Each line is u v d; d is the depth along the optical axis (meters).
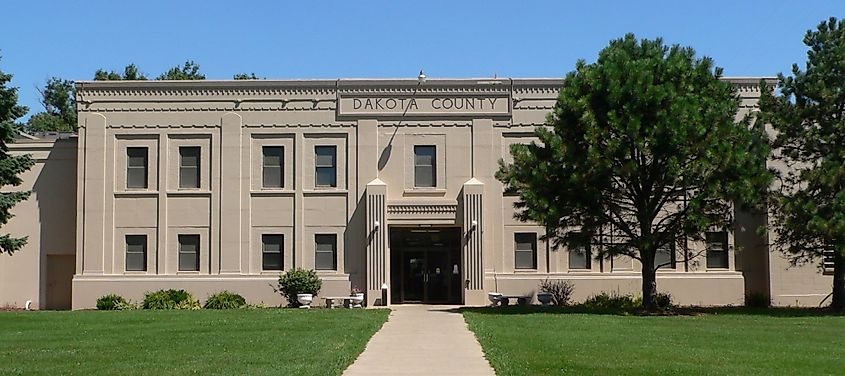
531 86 38.50
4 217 32.06
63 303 39.91
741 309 34.03
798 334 23.61
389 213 37.78
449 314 31.30
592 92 30.92
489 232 38.03
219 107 38.72
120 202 38.56
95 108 38.78
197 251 38.50
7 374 16.12
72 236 39.66
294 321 27.22
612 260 38.16
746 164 30.44
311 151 38.56
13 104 31.44
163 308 35.91
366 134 38.44
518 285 37.72
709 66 31.48
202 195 38.47
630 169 29.61
